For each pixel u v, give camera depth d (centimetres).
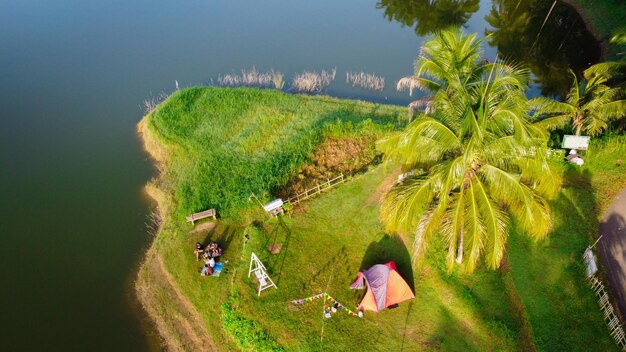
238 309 2595
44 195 3569
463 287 2514
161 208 3381
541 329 2227
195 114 4200
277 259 2839
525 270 2484
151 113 4309
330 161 3588
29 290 2883
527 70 2145
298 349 2394
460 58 2277
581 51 5056
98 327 2686
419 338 2402
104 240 3194
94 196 3544
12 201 3522
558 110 3008
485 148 1981
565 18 5672
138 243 3161
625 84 3011
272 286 2688
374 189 3212
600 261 2481
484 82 2092
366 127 3828
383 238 2903
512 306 2406
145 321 2708
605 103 2952
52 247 3155
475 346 2319
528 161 1972
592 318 2236
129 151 3988
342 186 3284
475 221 1997
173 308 2723
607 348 2116
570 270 2458
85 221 3344
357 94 4697
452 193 2192
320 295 2625
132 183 3650
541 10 5869
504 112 1866
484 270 2584
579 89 3203
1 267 3023
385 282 2511
